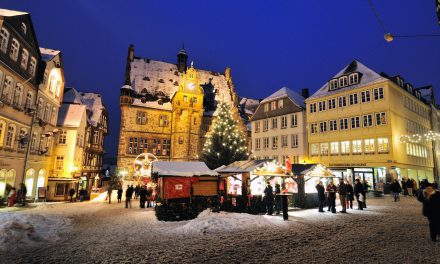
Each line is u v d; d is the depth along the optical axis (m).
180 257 7.70
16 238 9.20
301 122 39.16
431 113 42.16
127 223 14.30
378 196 27.11
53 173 35.84
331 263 7.04
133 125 51.03
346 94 34.78
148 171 35.69
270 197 16.19
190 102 52.03
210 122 55.94
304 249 8.39
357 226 11.86
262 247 8.66
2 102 21.52
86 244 9.48
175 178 17.52
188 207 15.84
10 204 22.36
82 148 40.72
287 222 13.05
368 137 32.09
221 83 64.56
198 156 51.41
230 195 18.23
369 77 33.34
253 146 45.97
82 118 39.69
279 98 42.66
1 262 7.46
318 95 37.84
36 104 28.50
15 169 24.94
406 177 32.41
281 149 41.31
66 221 14.30
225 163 34.34
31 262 7.49
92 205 25.88
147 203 24.72
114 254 8.10
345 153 34.09
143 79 56.84
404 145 32.72
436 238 9.34
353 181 33.16
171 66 62.44
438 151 42.91
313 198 19.75
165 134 52.75
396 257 7.41
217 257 7.68
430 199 9.13
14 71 23.81
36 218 12.88
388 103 30.84
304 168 20.53
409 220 13.06
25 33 25.81
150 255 7.93
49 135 30.31
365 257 7.47
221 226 11.66
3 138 22.86
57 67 33.78
